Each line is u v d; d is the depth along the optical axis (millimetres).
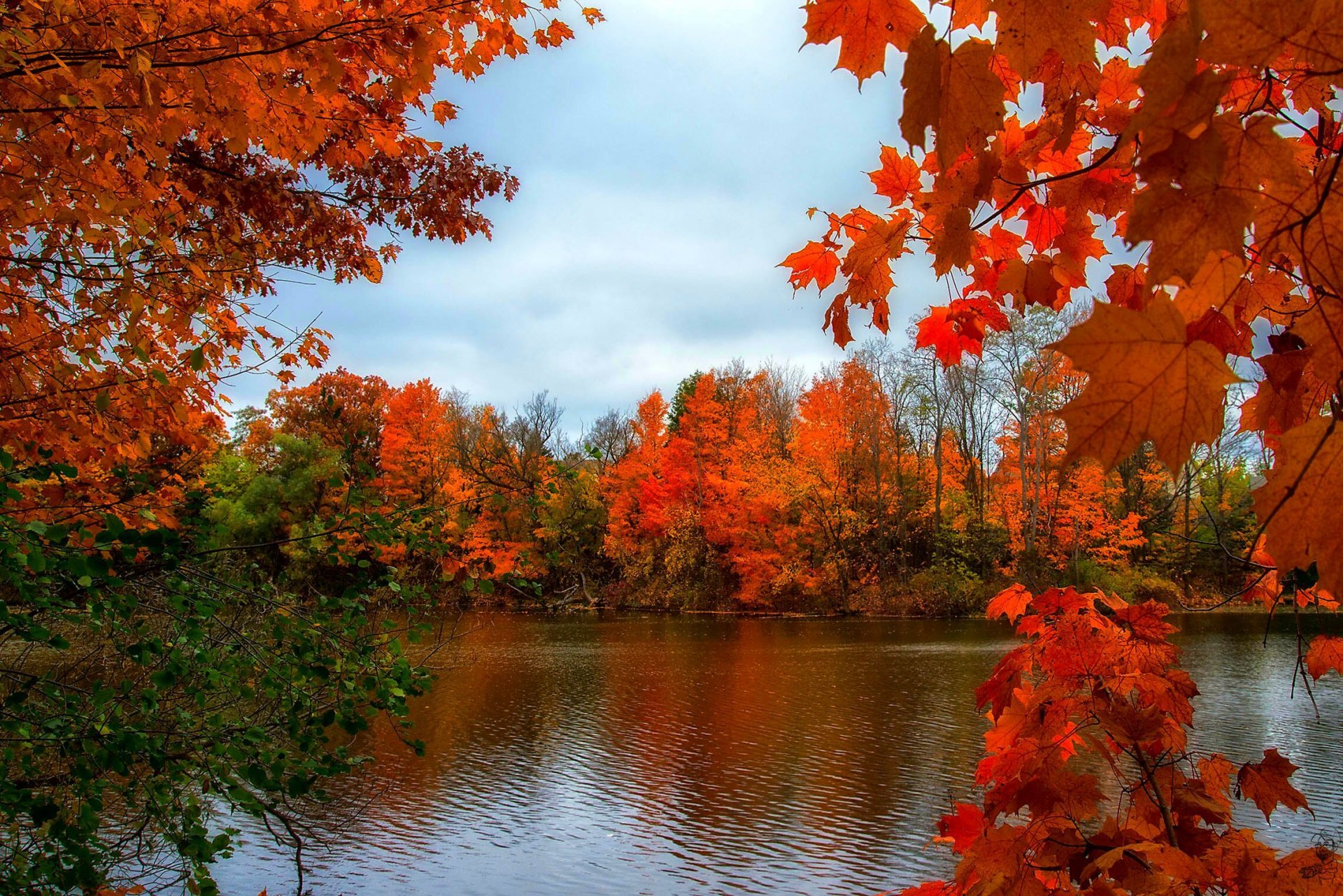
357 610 3131
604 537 36688
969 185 977
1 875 2477
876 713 13477
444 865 7711
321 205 3494
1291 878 1012
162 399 2877
